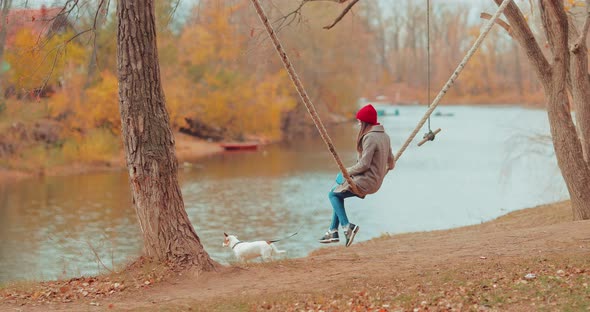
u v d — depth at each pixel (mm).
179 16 16000
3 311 10219
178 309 9953
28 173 46562
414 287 10516
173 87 65500
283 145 66375
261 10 8914
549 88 18266
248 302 10148
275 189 40469
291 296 10398
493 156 52875
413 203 34875
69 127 52156
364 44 85375
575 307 8922
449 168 47125
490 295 9727
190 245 11945
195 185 42469
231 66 71875
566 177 18234
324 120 80688
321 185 41781
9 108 46312
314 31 64125
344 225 10062
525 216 22328
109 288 11234
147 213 11898
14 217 32562
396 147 59562
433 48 153250
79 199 37531
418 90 158750
